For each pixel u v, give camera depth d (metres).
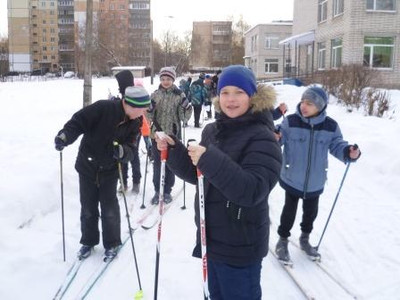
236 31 83.38
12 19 91.50
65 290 3.83
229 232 2.57
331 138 4.33
